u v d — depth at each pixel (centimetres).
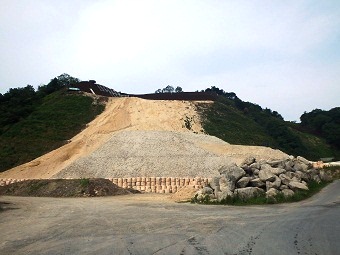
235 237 987
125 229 1166
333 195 2042
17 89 7225
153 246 898
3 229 1234
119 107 6125
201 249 853
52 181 3059
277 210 1575
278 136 7250
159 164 3781
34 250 899
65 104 6197
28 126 5344
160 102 6675
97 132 4934
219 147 4422
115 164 3762
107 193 2817
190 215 1466
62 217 1512
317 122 8781
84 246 922
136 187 3195
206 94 8275
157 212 1595
